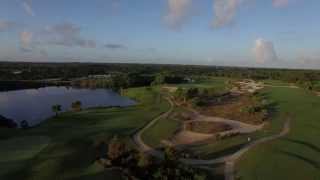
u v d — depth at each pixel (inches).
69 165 2038.6
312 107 4128.9
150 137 2876.5
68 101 5905.5
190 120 3634.4
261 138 2755.9
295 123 3282.5
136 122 3467.0
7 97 6318.9
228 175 1941.4
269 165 2015.3
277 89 6171.3
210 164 2134.6
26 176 1845.5
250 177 1867.6
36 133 2938.0
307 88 6097.4
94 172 1908.2
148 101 5536.4
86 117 3777.1
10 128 3238.2
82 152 2314.2
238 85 7111.2
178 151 2391.7
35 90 7810.0
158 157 2294.5
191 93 5236.2
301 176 1862.7
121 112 4128.9
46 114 4584.2
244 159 2191.2
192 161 2191.2
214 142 2684.5
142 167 1859.0
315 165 2041.1
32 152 2288.4
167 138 2832.2
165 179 1697.8
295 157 2135.8
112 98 6397.6
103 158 2108.8
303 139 2642.7
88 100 6072.8
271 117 3671.3
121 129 3117.6
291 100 4694.9
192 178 1729.8
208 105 4665.4
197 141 2743.6
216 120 3641.7
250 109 3887.8
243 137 2773.1
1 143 2536.9
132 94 6643.7
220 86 7249.0
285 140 2576.3
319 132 2864.2
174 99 5315.0
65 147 2421.3
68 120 3597.4
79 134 2874.0
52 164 2031.3
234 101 4940.9
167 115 3946.9
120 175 1856.5
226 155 2324.1
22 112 4722.0
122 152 2048.5
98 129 3102.9
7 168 1955.0
